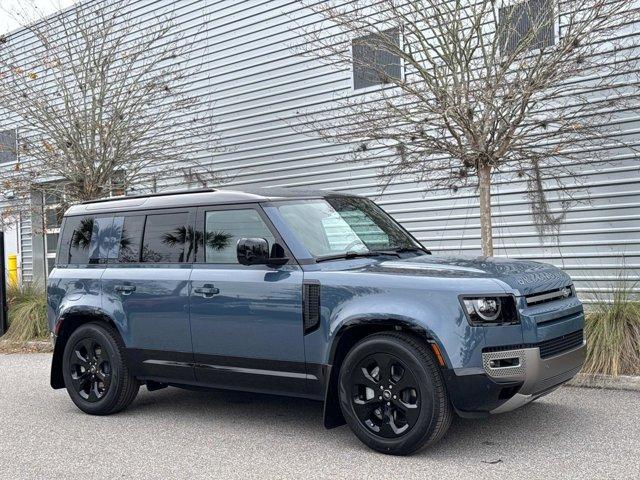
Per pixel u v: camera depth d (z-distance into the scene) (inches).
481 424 226.7
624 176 359.3
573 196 375.6
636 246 357.4
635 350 283.0
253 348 221.9
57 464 206.1
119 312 256.7
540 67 306.2
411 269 207.0
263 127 515.2
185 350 238.8
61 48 572.1
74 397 269.1
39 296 507.2
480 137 311.9
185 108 532.7
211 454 209.8
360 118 426.9
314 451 207.8
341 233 232.4
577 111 329.4
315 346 209.0
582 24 306.8
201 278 234.5
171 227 251.0
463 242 417.1
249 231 229.9
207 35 547.8
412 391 194.4
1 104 548.7
